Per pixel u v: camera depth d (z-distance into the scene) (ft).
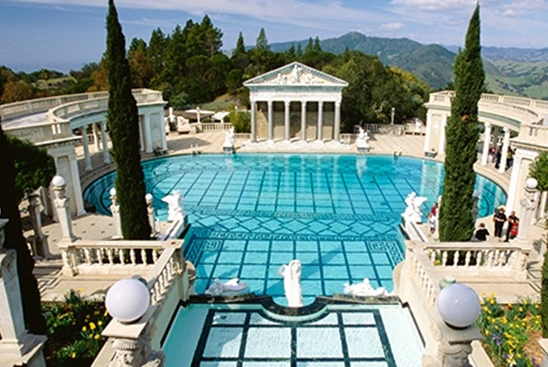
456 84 47.24
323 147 148.66
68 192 79.46
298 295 42.65
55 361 32.09
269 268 60.90
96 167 118.32
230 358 33.37
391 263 62.54
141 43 339.36
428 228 67.77
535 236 65.98
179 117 182.29
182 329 37.14
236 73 289.53
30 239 54.39
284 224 78.54
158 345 33.83
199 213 84.43
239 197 95.35
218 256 64.80
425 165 127.95
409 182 109.09
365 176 115.14
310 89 149.69
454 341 17.62
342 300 41.29
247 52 341.62
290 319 38.34
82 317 37.63
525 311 39.19
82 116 107.24
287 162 132.05
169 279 37.86
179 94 266.16
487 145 119.24
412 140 163.73
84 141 111.04
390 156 138.62
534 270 49.39
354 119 186.91
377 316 39.01
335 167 125.80
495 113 110.73
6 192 27.89
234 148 146.41
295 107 165.99
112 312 19.51
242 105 241.55
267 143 152.56
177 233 66.13
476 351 31.30
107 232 71.31
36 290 30.17
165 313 36.01
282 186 104.83
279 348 34.58
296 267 42.73
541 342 19.07
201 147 147.33
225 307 40.50
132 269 45.57
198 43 345.92
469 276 45.78
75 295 39.65
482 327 35.91
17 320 21.50
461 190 48.70
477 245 44.62
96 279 44.62
